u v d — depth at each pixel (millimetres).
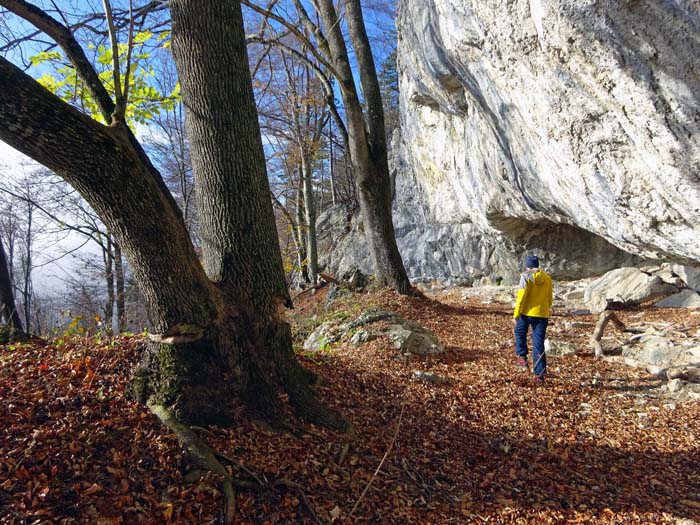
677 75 4000
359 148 10328
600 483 3691
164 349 3434
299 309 12156
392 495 3311
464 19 6703
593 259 12477
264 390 3721
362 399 4625
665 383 5527
